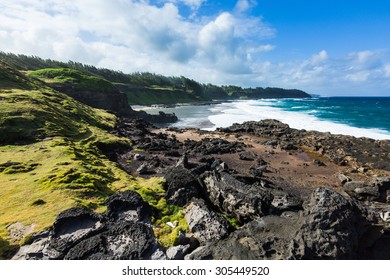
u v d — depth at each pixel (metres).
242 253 11.74
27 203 15.91
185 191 19.36
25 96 41.09
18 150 25.89
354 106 135.50
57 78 81.94
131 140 41.62
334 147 39.03
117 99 89.50
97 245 11.43
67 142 29.64
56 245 11.80
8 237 12.93
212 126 73.31
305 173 29.50
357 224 12.97
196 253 12.19
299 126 65.69
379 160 33.44
